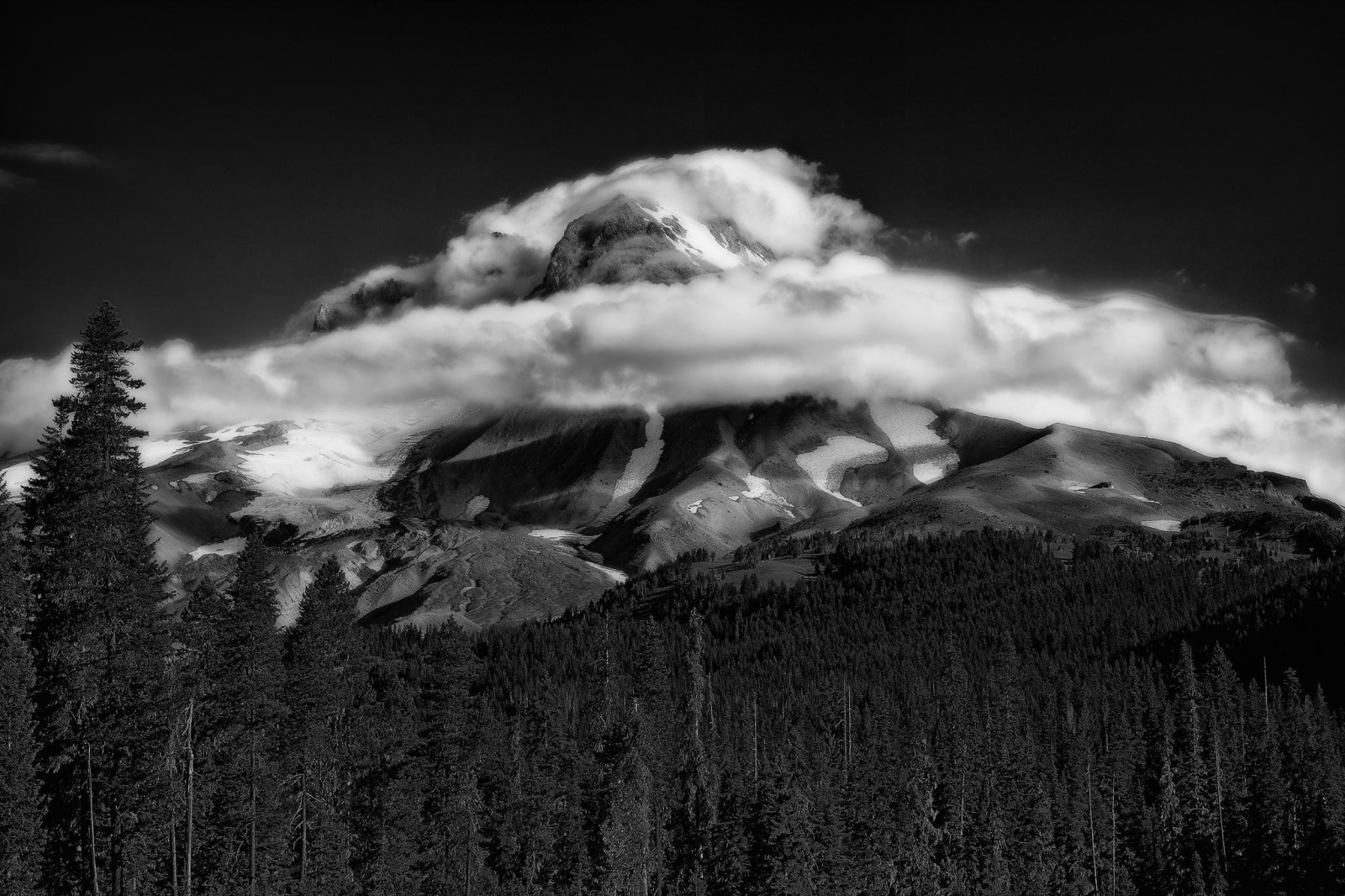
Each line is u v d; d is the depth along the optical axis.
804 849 150.62
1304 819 198.12
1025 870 186.62
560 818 168.38
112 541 94.88
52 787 95.44
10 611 94.00
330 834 125.75
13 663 91.25
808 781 182.75
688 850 174.75
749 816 156.25
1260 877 184.62
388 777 142.38
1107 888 195.38
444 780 146.12
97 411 96.00
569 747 190.88
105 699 93.69
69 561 93.50
